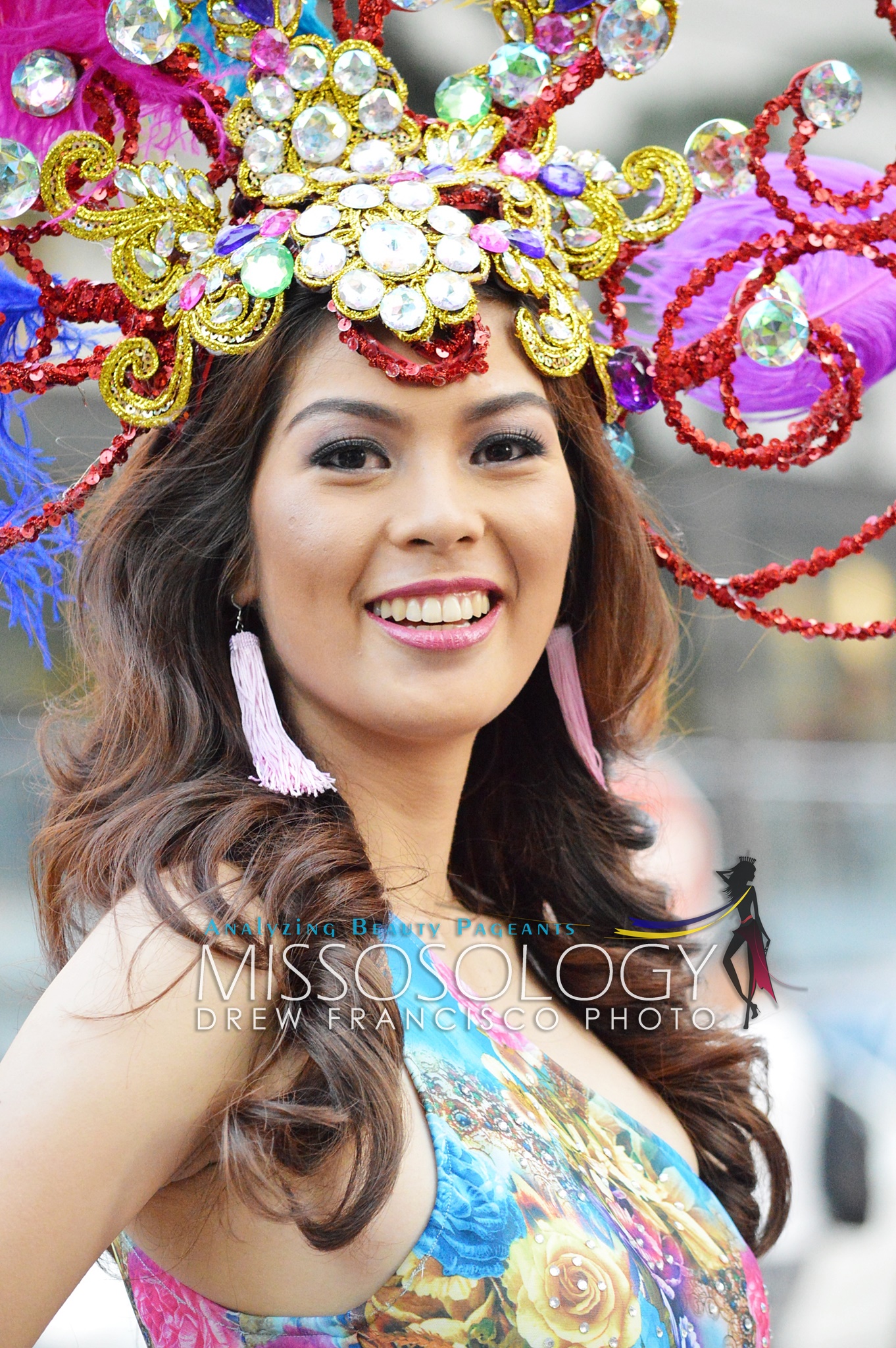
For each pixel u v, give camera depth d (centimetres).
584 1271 257
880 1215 747
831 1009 870
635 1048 355
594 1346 254
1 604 310
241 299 271
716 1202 310
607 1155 290
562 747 371
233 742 285
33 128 290
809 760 1155
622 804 382
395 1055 254
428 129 298
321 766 294
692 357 331
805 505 1100
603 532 339
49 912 298
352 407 263
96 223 281
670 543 369
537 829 370
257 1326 246
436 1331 243
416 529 263
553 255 295
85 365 285
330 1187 246
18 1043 234
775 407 371
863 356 359
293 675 281
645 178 317
